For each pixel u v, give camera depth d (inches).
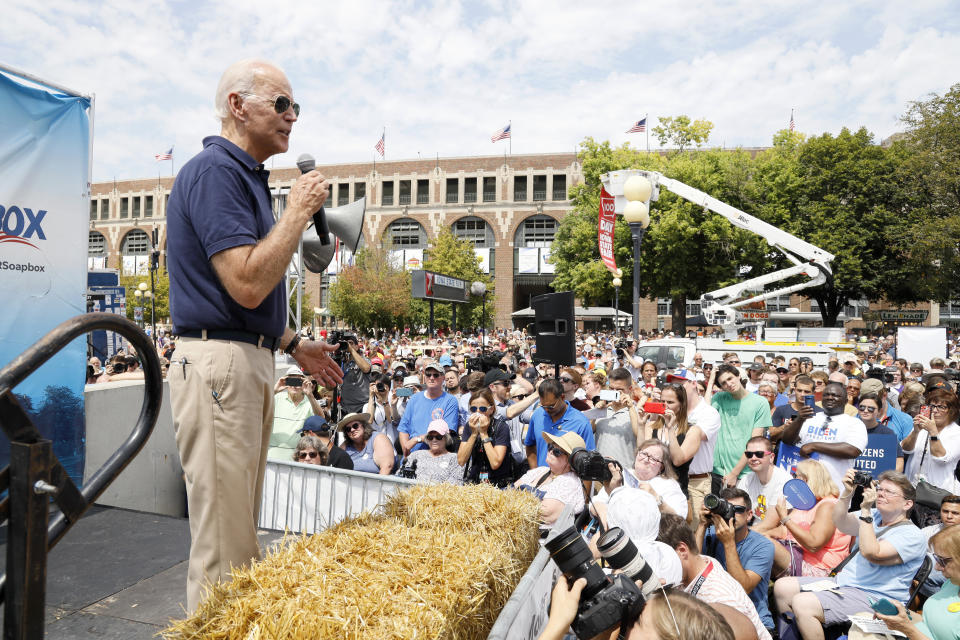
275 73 76.5
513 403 294.0
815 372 338.6
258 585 64.7
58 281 168.9
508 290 2327.8
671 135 1301.7
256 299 68.2
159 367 52.5
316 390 312.5
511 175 2336.4
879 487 163.6
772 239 712.4
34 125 161.8
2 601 40.1
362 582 67.0
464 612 68.2
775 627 170.7
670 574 112.1
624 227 1263.5
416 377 342.3
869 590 160.7
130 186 2733.8
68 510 43.4
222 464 71.0
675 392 220.2
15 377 39.8
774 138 1459.2
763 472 213.0
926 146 1285.7
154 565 126.6
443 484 108.8
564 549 70.6
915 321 1996.8
